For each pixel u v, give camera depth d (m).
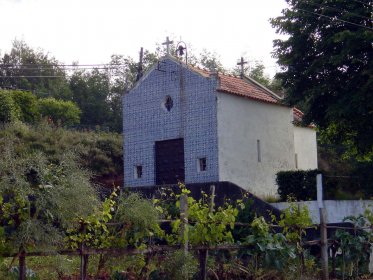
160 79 25.98
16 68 54.75
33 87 59.75
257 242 12.70
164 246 11.37
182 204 11.78
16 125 37.75
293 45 22.28
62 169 9.82
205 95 24.48
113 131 54.75
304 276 14.14
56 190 9.22
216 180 23.84
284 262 12.89
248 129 25.45
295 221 14.05
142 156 26.28
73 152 10.95
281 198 23.22
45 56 63.16
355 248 15.34
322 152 34.09
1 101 39.81
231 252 12.89
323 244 14.91
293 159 27.77
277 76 22.80
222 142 24.11
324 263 14.84
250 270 12.89
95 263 11.38
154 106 26.11
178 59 25.58
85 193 9.66
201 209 12.19
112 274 11.03
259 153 25.84
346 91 21.03
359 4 21.11
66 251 9.75
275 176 26.34
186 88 25.08
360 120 21.17
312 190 22.38
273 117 26.92
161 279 11.23
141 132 26.41
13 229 8.99
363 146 21.81
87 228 9.98
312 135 30.28
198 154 24.48
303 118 22.70
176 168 25.19
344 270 15.29
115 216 10.71
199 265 12.07
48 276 11.09
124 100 27.12
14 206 8.98
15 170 9.02
